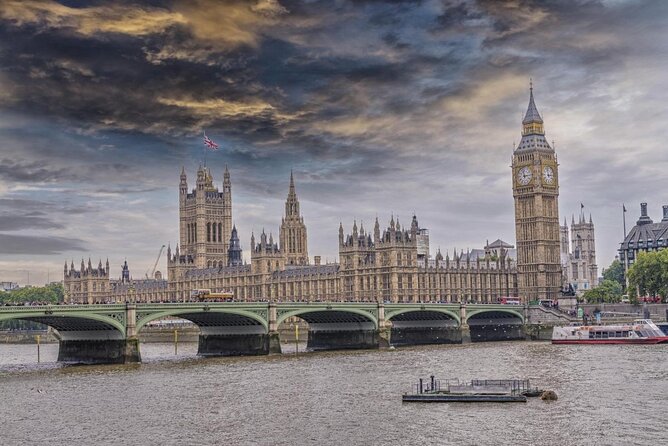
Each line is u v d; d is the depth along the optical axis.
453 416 116.75
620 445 99.50
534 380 153.38
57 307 183.75
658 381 149.38
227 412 125.88
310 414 122.44
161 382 161.25
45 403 137.38
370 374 170.88
